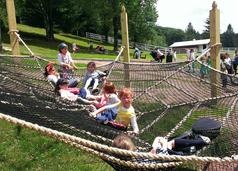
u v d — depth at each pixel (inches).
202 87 223.5
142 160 114.0
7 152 175.3
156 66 259.1
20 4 1157.7
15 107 140.3
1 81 189.0
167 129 172.4
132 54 1179.3
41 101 163.6
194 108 190.1
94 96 211.5
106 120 166.4
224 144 140.5
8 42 969.5
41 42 1134.4
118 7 1176.8
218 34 256.4
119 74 270.2
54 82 231.5
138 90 242.4
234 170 160.9
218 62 258.1
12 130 190.7
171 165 114.7
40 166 169.3
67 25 1443.2
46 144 182.9
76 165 169.9
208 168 163.5
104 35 1674.5
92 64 230.7
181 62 248.5
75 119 147.4
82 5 1174.3
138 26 1464.1
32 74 244.4
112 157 112.0
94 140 132.8
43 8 1205.1
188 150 138.1
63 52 263.3
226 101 192.1
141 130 171.2
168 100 212.7
